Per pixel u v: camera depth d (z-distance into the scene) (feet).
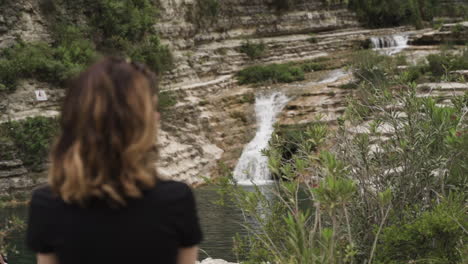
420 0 188.44
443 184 16.43
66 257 5.82
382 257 15.57
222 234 49.29
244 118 113.80
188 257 6.12
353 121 18.78
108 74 5.89
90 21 111.75
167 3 127.85
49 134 85.66
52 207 5.92
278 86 124.98
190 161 100.83
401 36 156.25
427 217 15.26
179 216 5.95
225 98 114.83
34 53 95.91
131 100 5.83
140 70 6.09
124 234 5.76
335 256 11.64
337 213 15.66
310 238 11.77
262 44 140.15
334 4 165.99
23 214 66.03
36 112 92.02
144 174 5.83
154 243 5.82
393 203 16.58
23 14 102.06
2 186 79.71
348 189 10.23
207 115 110.01
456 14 192.85
